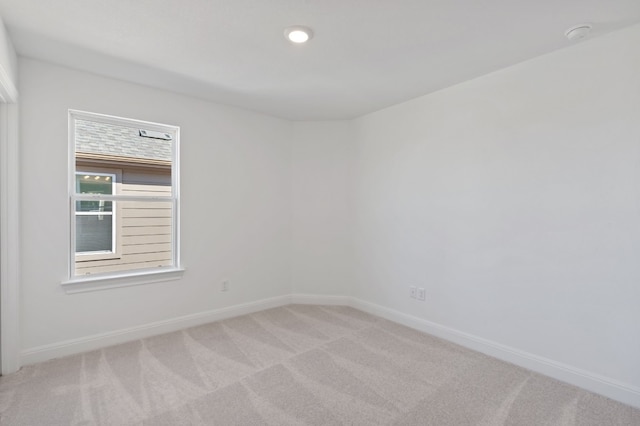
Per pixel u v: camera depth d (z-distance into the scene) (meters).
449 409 2.01
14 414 1.92
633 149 2.06
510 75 2.62
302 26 2.05
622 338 2.11
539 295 2.48
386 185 3.67
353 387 2.25
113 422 1.86
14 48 2.32
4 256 2.36
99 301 2.84
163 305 3.19
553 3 1.81
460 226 2.98
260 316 3.70
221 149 3.57
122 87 2.92
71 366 2.50
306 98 3.38
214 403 2.05
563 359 2.36
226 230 3.62
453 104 3.03
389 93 3.23
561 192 2.36
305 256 4.20
